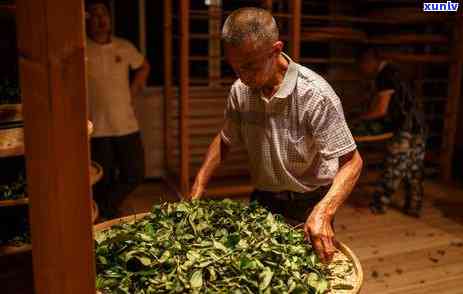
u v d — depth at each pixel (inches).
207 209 68.8
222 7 193.9
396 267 131.1
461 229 158.7
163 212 67.6
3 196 88.4
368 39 190.1
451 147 207.5
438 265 132.8
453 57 196.4
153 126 202.2
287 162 71.2
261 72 60.0
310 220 58.6
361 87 219.1
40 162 36.5
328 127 65.5
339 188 62.4
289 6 171.8
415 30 215.5
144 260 54.1
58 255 37.8
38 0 32.8
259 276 52.1
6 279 91.5
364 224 161.2
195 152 206.1
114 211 153.4
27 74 35.3
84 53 34.5
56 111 34.8
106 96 145.6
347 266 59.4
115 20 197.0
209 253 56.0
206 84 208.7
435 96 229.3
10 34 117.6
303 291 51.4
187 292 50.5
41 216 37.8
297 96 66.5
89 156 36.4
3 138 77.8
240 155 210.2
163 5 188.5
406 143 161.9
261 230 62.2
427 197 189.9
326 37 181.2
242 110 73.0
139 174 156.9
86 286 38.8
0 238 92.8
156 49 203.0
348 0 212.4
